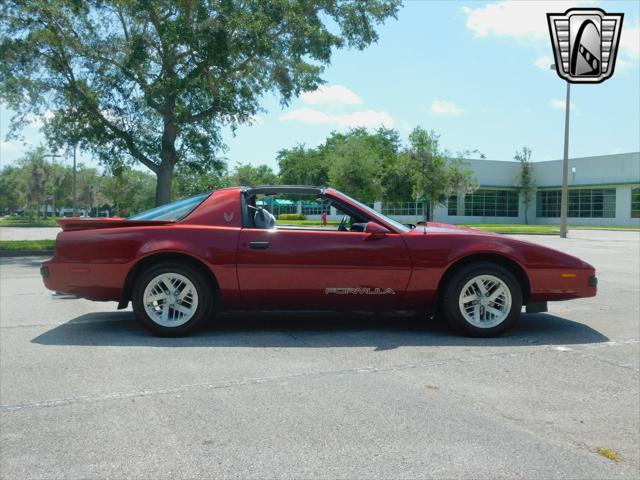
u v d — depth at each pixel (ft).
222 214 18.88
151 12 66.28
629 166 162.20
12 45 64.28
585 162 175.01
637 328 20.07
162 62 70.23
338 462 9.36
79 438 10.34
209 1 64.64
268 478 8.84
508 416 11.41
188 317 18.31
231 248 18.25
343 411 11.64
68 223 18.80
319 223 19.74
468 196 187.62
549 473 9.02
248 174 223.51
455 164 138.92
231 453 9.70
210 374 14.24
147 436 10.41
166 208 19.57
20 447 9.98
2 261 50.08
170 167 71.67
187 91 66.03
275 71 75.72
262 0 65.26
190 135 70.74
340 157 153.28
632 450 9.88
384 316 22.07
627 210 164.96
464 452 9.75
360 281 18.35
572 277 18.63
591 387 13.29
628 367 14.98
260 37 64.64
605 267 42.52
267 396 12.55
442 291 18.97
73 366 14.96
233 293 18.40
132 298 18.34
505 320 18.40
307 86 78.18
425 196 138.00
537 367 14.96
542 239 87.81
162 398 12.43
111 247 18.39
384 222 19.01
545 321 21.35
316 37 69.87
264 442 10.13
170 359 15.65
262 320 21.20
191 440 10.23
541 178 189.16
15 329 19.67
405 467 9.19
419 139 136.67
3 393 12.78
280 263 18.20
